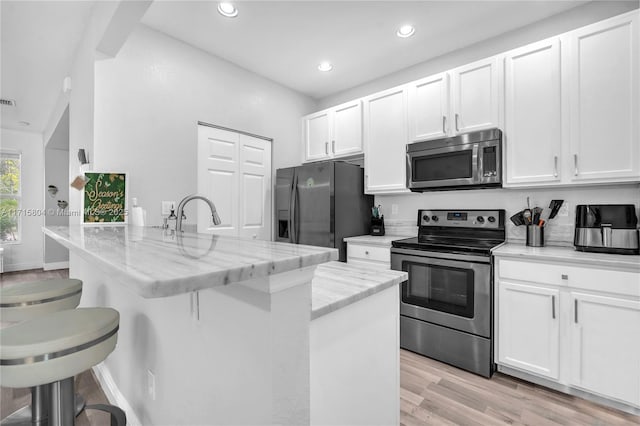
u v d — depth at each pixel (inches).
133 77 91.2
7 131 206.5
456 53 110.8
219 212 116.3
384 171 115.6
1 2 83.7
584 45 76.2
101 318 51.3
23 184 213.3
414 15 91.0
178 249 30.3
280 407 27.8
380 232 124.3
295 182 125.8
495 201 101.5
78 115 103.7
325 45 107.1
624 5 81.9
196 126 107.0
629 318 62.7
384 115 115.7
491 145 87.5
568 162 78.4
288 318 28.2
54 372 42.8
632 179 70.3
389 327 46.0
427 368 84.7
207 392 37.6
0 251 201.5
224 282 20.5
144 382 56.7
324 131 136.3
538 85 82.9
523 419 63.3
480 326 80.8
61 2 84.2
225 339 33.7
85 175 81.0
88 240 40.3
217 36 101.3
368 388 42.0
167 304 47.8
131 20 69.0
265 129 132.0
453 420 63.1
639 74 69.4
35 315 63.0
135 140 91.1
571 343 69.1
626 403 63.6
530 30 95.7
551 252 76.7
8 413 65.1
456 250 86.0
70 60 116.9
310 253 27.2
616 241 72.6
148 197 93.8
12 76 130.0
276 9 87.9
